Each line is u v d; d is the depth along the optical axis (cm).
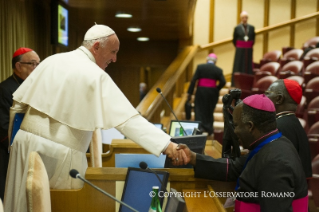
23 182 235
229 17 1061
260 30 1066
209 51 1063
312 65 729
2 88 361
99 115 232
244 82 793
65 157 239
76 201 234
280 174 182
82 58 253
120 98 239
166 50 1020
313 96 622
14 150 248
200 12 1059
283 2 1073
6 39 502
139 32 889
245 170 197
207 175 228
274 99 260
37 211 194
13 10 516
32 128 244
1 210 157
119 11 655
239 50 911
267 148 193
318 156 413
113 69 1045
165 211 209
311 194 422
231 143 256
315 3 1070
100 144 312
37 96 245
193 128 352
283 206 177
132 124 233
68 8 647
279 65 841
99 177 232
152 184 223
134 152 339
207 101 734
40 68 254
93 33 256
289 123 252
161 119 764
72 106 239
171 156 230
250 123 199
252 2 1071
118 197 233
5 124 354
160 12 654
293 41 1078
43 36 632
